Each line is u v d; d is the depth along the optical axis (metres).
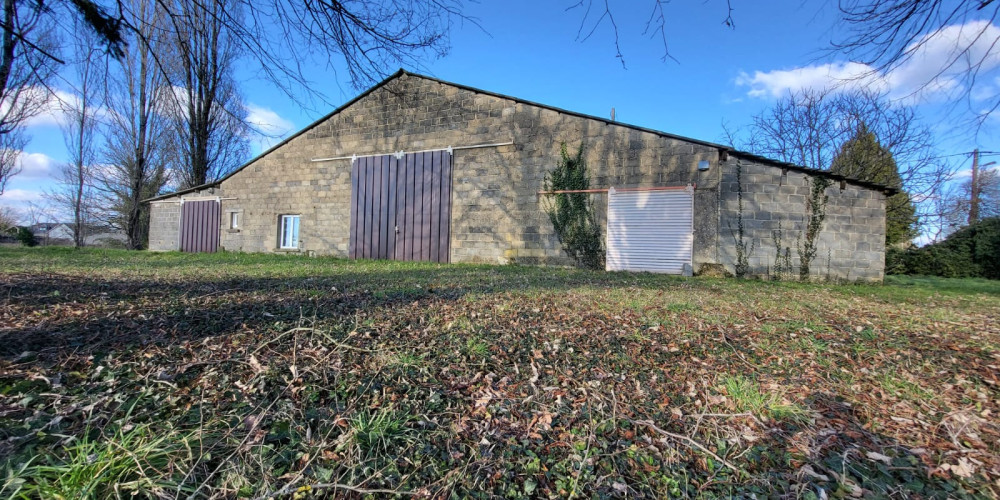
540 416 2.17
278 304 4.24
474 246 10.62
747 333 3.64
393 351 2.95
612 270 9.39
